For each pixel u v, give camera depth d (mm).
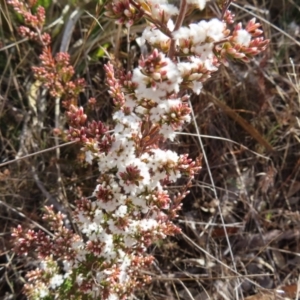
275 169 2834
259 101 2939
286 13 3277
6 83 2877
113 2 1337
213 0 2764
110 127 2598
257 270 2682
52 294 1932
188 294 2527
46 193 2584
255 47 1330
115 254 1828
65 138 2539
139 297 2523
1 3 2773
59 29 2953
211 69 1327
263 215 2832
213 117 2891
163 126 1424
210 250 2693
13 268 2449
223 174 2857
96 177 2682
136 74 1247
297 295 2268
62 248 1860
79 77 2787
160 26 1341
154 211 1757
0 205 2619
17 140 2795
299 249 2719
